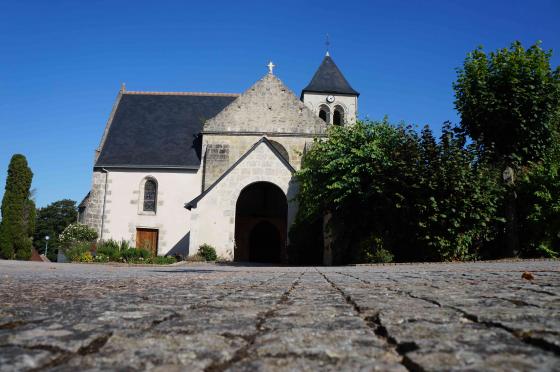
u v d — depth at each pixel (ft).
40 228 221.87
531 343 5.43
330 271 34.32
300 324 7.16
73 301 10.50
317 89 124.06
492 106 61.62
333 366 4.54
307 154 73.67
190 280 20.26
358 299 11.02
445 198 56.08
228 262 73.00
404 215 57.52
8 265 53.26
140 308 9.13
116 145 101.50
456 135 66.23
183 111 111.65
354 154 61.31
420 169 57.00
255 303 10.28
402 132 62.23
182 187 95.30
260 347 5.41
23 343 5.47
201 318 7.83
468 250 60.03
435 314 8.05
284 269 42.47
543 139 63.05
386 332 6.31
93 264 73.41
